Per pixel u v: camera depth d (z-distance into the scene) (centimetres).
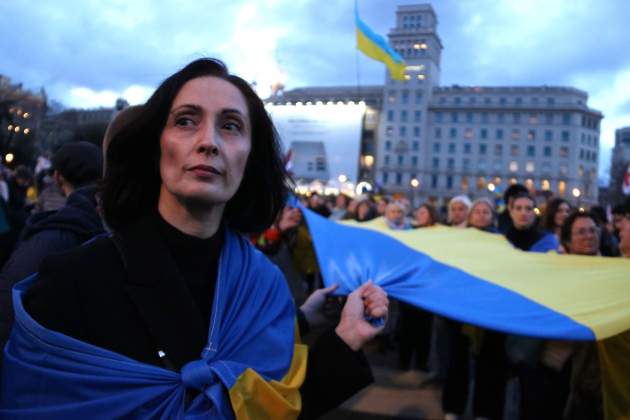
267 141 135
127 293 106
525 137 8250
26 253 168
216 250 122
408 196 8338
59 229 178
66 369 98
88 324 102
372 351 613
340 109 5147
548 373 291
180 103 114
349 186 4619
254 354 113
